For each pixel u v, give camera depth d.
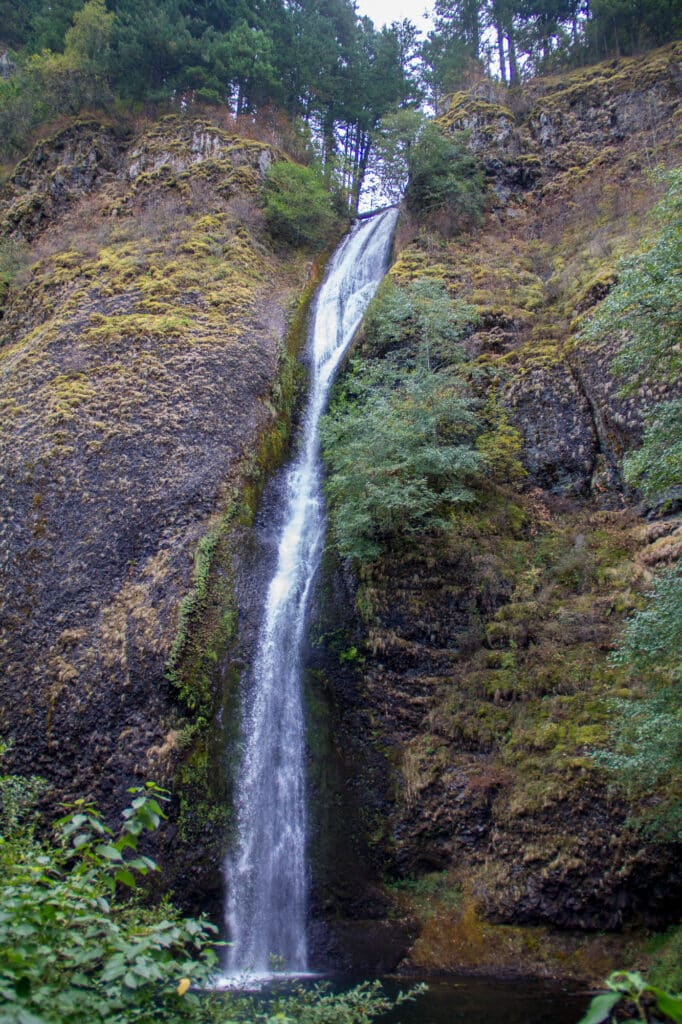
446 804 15.30
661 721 11.12
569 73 35.16
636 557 16.98
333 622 18.34
